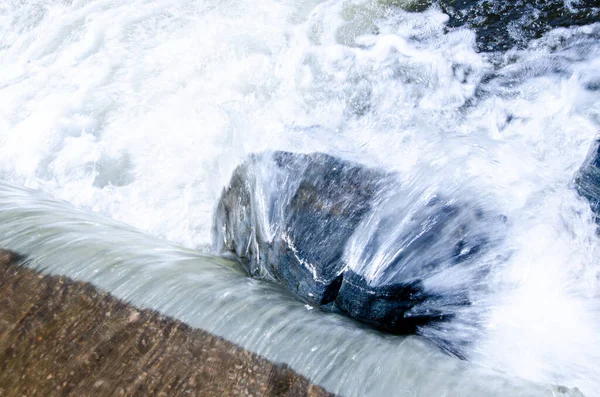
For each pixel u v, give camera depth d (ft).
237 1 22.44
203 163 16.63
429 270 11.01
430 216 11.44
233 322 9.99
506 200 11.55
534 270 10.79
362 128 16.03
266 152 13.44
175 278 10.94
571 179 11.94
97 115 19.54
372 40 19.36
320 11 21.16
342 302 11.12
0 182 15.35
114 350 9.74
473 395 8.42
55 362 9.70
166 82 20.08
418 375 8.86
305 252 11.76
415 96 17.22
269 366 9.28
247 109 18.15
